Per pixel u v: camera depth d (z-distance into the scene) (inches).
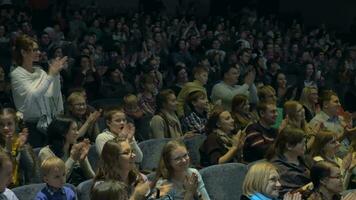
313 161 280.1
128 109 349.7
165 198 238.2
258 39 661.3
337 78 572.1
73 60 493.4
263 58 546.6
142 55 561.6
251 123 316.5
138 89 449.7
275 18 806.5
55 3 693.3
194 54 606.9
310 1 879.7
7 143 258.2
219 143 301.9
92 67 438.3
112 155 237.5
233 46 610.2
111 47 556.7
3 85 353.4
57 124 265.1
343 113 361.1
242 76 459.5
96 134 309.3
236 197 283.0
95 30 624.7
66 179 255.8
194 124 346.9
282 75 464.8
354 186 308.7
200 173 276.1
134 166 248.5
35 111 296.2
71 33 626.2
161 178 244.4
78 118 302.5
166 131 334.6
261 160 292.2
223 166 281.6
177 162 241.0
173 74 515.5
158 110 339.6
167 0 838.5
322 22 874.1
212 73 510.6
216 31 680.4
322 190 248.1
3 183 215.9
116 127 282.4
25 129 263.7
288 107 335.3
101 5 796.0
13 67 304.0
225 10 839.7
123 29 633.6
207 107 351.9
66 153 266.4
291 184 273.1
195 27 669.9
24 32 564.7
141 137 348.8
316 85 554.6
